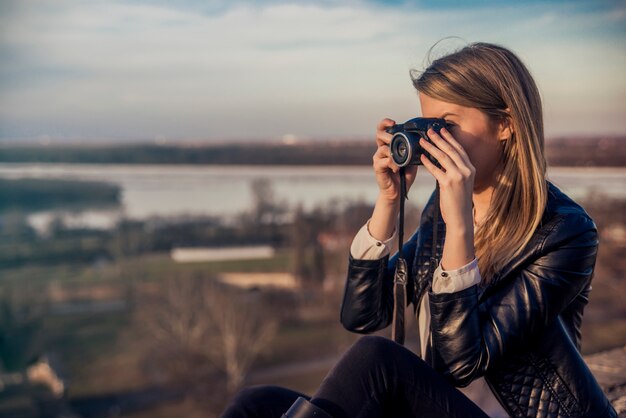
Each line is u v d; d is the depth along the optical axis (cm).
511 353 163
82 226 11406
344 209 9075
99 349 6228
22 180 14525
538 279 163
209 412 4972
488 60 170
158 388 5391
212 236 10388
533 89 173
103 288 8138
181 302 6456
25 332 6762
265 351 5812
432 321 165
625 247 3750
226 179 15125
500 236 172
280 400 176
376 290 199
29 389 5712
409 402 156
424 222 201
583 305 183
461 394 159
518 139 169
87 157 16650
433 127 170
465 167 164
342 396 152
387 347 157
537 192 167
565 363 166
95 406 5181
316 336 6212
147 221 11550
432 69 176
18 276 8744
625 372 276
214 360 5534
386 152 186
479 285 172
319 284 7425
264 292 7125
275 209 11225
